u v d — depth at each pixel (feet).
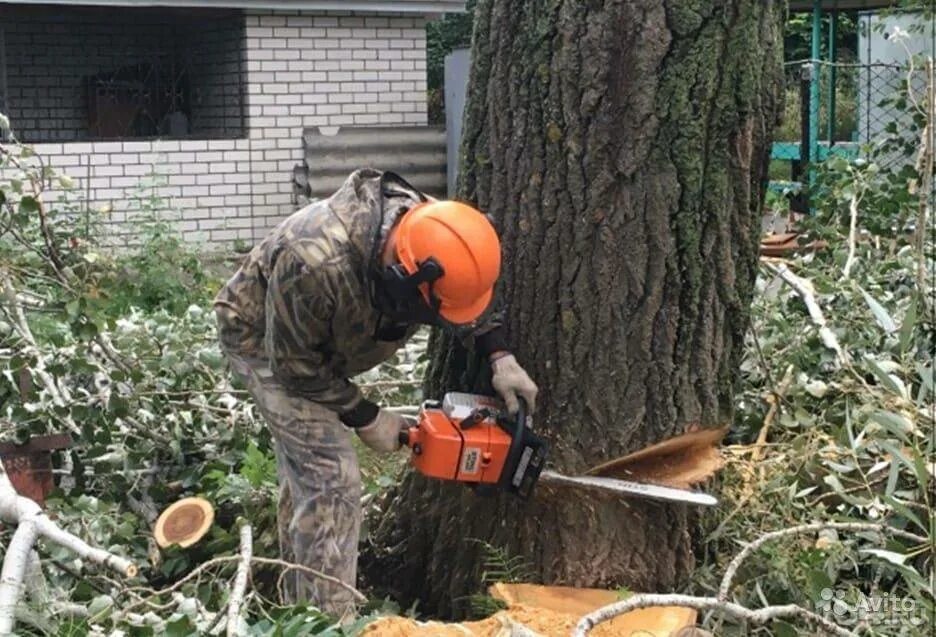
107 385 15.60
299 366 10.31
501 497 11.55
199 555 13.14
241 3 36.47
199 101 40.32
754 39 10.50
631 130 10.39
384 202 10.14
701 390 11.00
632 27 10.25
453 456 10.30
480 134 11.23
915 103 20.16
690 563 11.58
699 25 10.27
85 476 14.83
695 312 10.83
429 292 9.72
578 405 10.93
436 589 12.37
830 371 15.08
